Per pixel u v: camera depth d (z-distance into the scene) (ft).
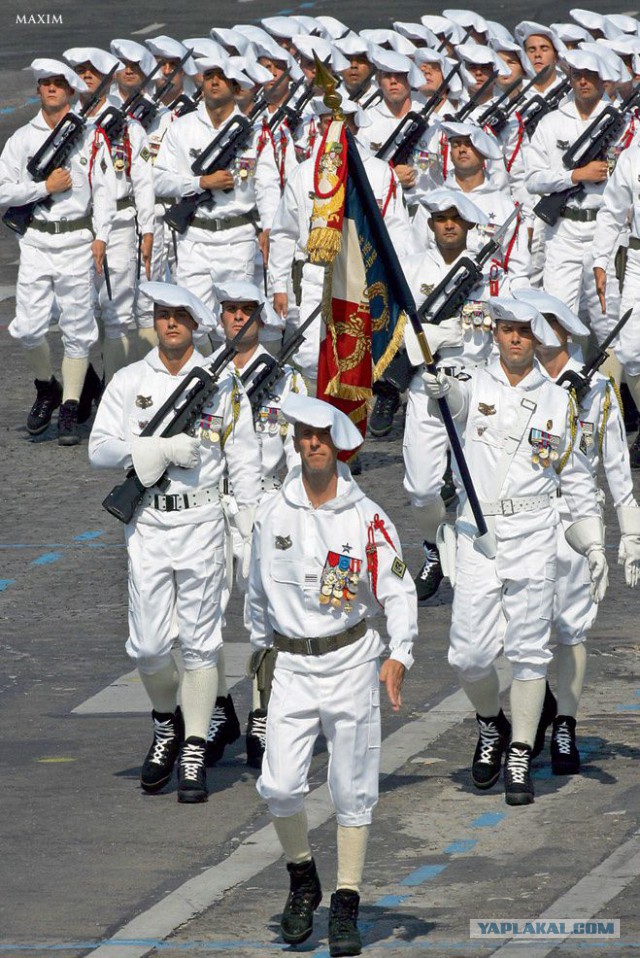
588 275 192.44
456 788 109.81
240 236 189.16
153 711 111.96
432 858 99.30
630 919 89.56
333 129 100.73
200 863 100.17
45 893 96.12
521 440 106.73
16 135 192.75
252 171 188.14
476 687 108.37
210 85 187.73
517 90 228.02
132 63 213.87
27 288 195.31
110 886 96.94
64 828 105.40
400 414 209.26
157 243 203.10
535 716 107.65
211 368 109.29
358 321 102.42
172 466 108.88
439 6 426.51
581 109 192.13
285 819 89.35
